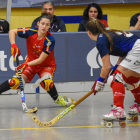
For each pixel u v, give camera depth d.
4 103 13.51
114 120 9.26
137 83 9.38
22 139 7.27
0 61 15.57
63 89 17.44
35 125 8.90
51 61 12.02
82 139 7.25
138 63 8.59
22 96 11.33
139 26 16.89
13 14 21.61
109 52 8.58
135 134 7.71
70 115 10.45
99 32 8.72
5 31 16.20
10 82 11.66
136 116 9.47
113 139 7.22
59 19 16.61
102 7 21.23
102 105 12.60
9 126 8.77
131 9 21.17
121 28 21.41
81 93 16.84
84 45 15.72
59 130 8.23
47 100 14.37
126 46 8.56
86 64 15.80
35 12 21.58
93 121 9.41
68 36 15.59
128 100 14.00
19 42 15.50
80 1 20.77
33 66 11.90
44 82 11.67
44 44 11.20
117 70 8.80
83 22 16.72
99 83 8.75
